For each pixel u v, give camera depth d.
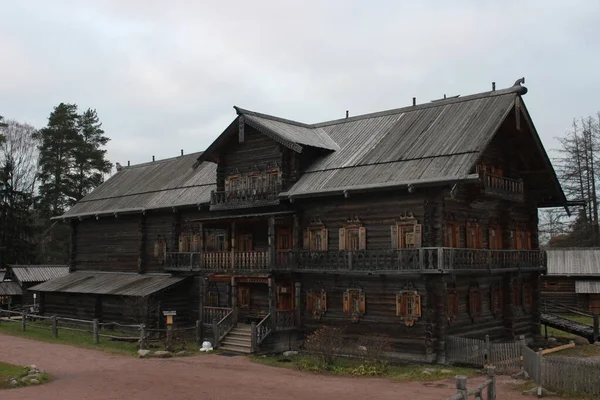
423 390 20.75
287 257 30.84
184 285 37.53
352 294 29.66
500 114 28.47
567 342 34.69
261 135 33.75
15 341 32.94
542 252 35.28
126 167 51.22
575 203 36.44
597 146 61.81
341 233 30.12
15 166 70.94
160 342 32.84
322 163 32.28
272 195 31.84
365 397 19.52
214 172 40.16
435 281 26.97
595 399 19.08
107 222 44.28
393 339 27.97
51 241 71.44
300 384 21.80
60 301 42.59
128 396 19.47
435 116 31.72
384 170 28.62
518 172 34.47
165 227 40.06
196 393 19.97
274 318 30.11
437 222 26.98
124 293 36.56
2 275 53.72
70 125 72.38
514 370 24.44
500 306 31.97
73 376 23.11
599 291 46.12
